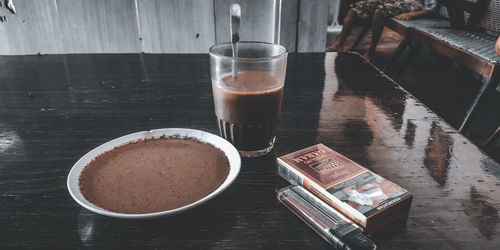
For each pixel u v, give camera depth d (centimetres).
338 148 67
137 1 214
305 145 69
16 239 45
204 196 49
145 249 44
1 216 49
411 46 248
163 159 58
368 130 75
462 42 193
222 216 50
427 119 80
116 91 97
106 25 220
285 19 213
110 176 54
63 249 44
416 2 308
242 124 63
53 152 66
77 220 49
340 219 47
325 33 220
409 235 46
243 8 213
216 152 61
